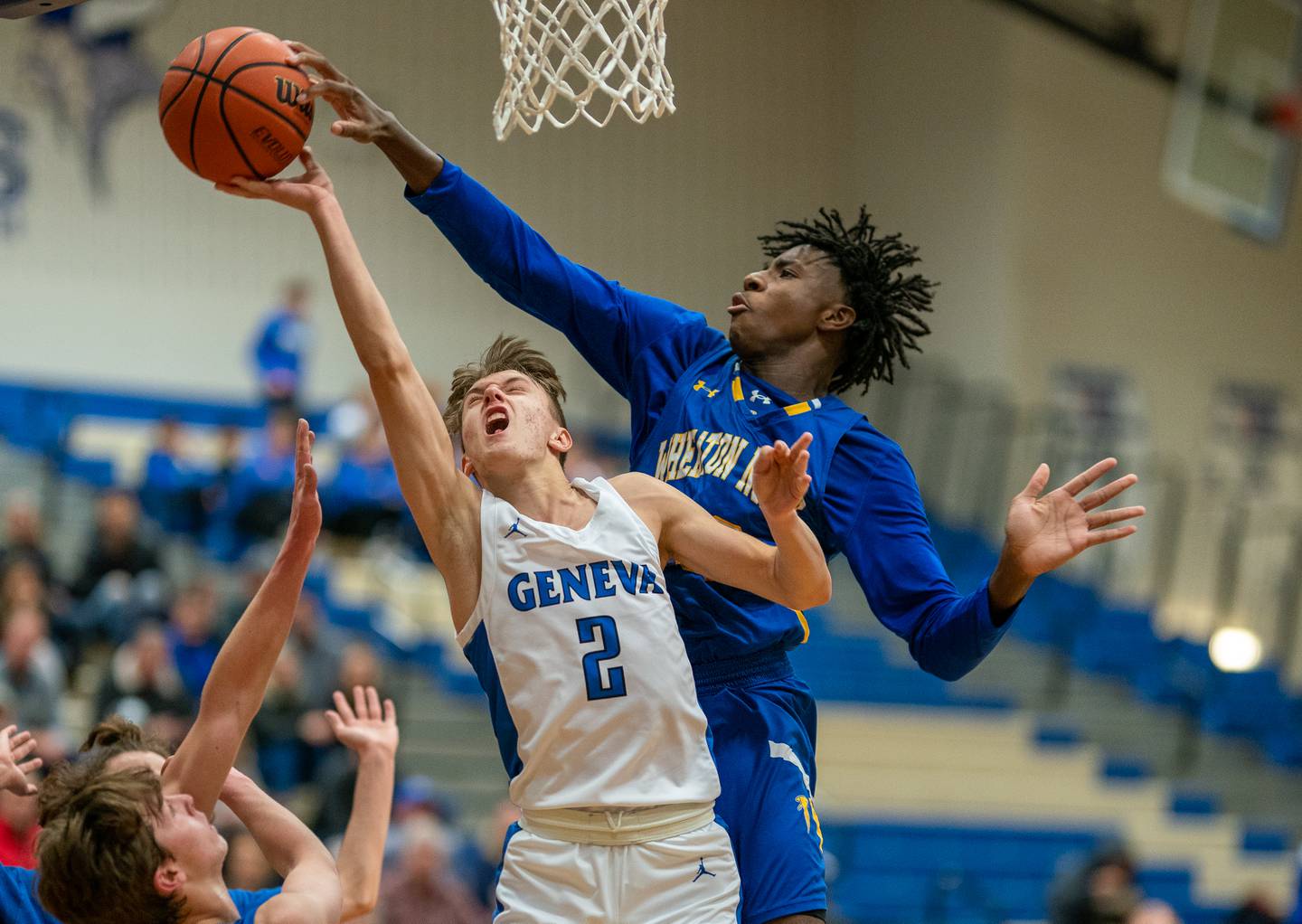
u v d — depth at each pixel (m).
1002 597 3.17
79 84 14.81
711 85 16.92
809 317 3.61
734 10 17.12
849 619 14.09
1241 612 16.03
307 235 15.65
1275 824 12.38
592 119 3.51
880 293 3.68
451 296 15.76
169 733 8.41
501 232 3.57
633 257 16.39
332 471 13.49
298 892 2.89
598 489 2.95
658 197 16.58
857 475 3.48
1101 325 16.20
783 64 17.28
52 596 10.32
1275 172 13.83
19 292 14.52
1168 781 12.57
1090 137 16.36
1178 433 16.25
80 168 14.80
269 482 12.70
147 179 15.05
